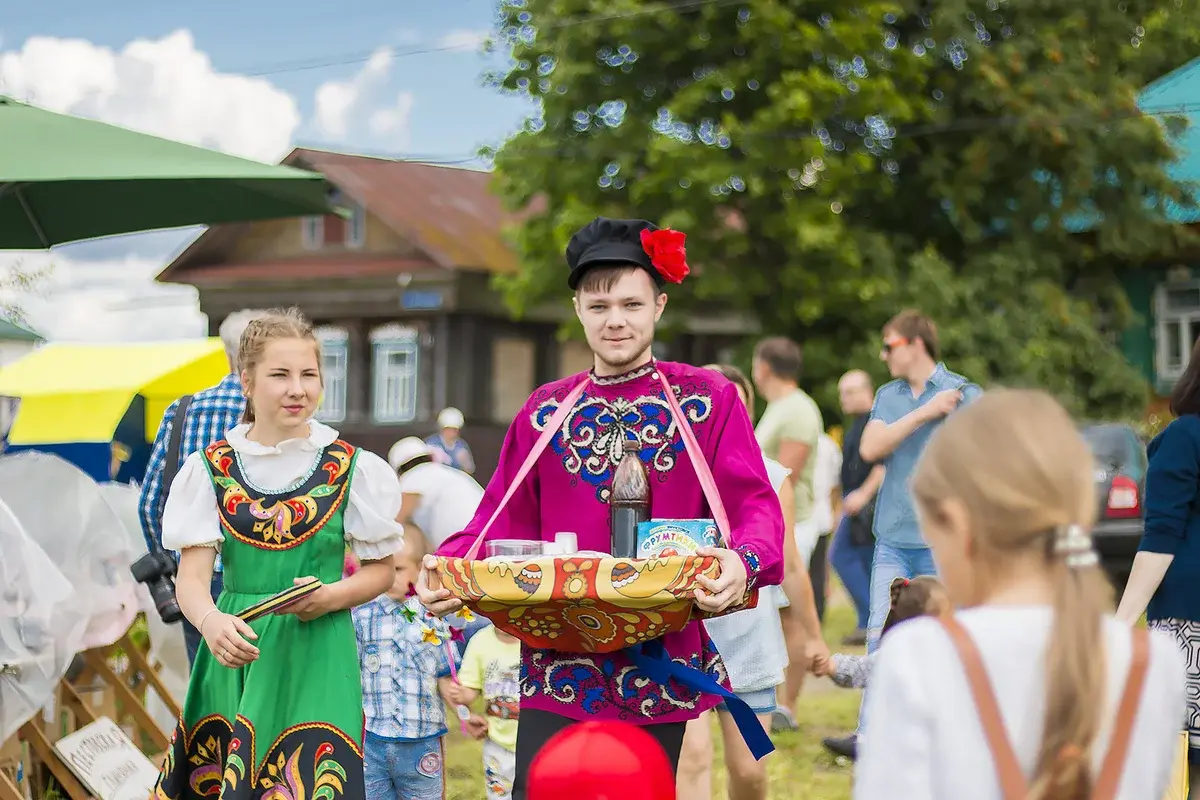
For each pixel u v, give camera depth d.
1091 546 1.99
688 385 3.45
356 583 3.96
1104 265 29.33
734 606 3.17
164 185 7.00
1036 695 1.94
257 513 3.94
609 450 3.44
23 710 4.92
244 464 3.99
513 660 5.19
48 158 6.07
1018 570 2.02
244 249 36.97
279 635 3.92
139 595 6.12
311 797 3.83
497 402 34.62
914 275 25.27
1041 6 27.67
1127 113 27.50
